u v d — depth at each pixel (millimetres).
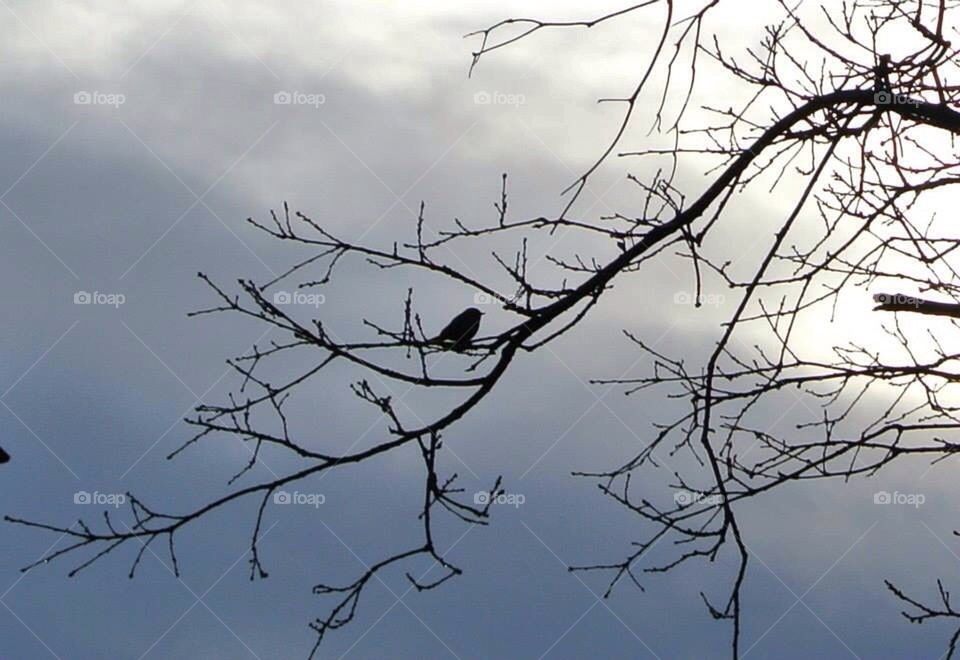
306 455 7035
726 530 7566
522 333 7422
